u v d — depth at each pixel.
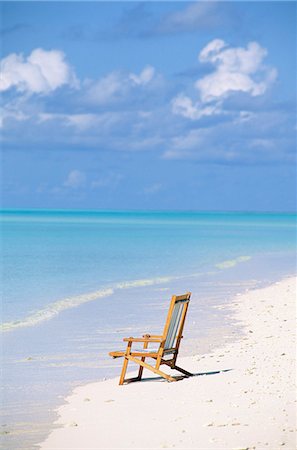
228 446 8.71
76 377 13.23
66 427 9.95
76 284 30.34
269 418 9.74
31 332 18.19
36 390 12.23
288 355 14.06
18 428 9.97
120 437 9.34
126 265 40.31
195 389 11.70
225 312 21.56
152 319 20.38
